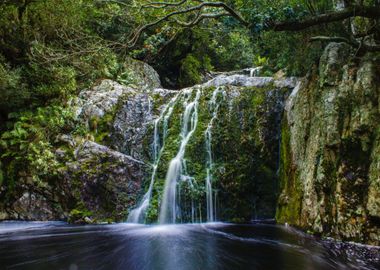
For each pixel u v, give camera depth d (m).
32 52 8.02
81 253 4.82
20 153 7.84
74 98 8.89
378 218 4.36
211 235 5.76
